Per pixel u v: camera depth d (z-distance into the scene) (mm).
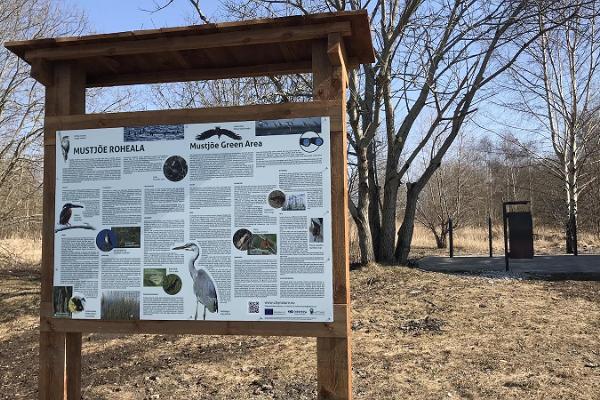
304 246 3686
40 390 4023
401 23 9898
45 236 4035
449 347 6469
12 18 15078
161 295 3836
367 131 11156
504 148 31516
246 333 3711
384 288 9727
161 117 3936
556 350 6230
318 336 3625
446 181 26719
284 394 5207
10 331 8797
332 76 3809
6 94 15188
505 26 10844
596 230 27859
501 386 5172
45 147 4082
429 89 11430
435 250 22156
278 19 3750
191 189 3852
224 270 3766
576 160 20250
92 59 4254
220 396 5230
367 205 11742
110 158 3975
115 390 5535
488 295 9000
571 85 18656
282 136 3771
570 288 9516
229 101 13594
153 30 3898
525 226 11742
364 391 5145
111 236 3930
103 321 3916
